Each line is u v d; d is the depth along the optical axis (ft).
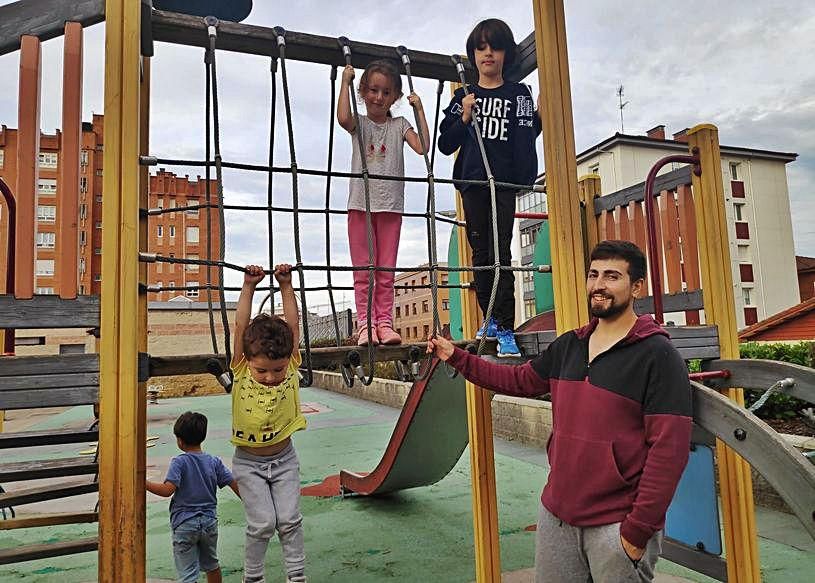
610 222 13.42
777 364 8.12
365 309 8.93
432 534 14.57
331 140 8.20
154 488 9.29
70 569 12.48
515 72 9.91
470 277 12.03
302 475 21.67
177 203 124.57
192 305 66.39
